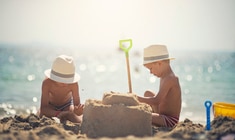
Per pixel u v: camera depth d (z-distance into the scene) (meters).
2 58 18.73
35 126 3.49
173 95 3.89
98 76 12.46
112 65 17.67
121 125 3.17
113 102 3.31
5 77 11.23
